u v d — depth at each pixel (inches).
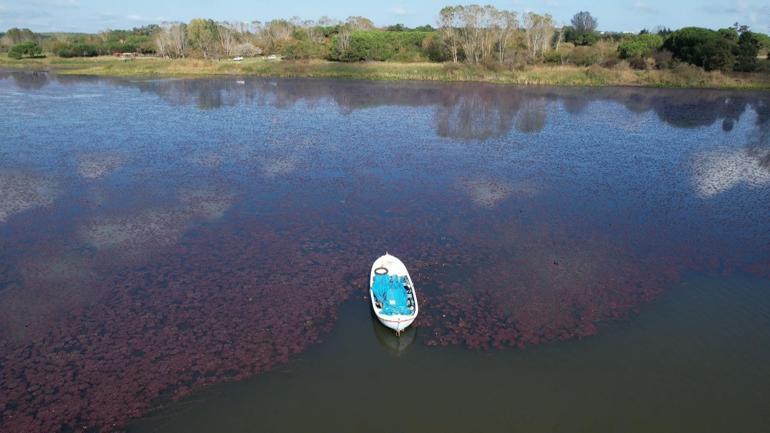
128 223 1307.8
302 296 1005.2
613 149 2116.1
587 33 5531.5
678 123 2635.3
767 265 1155.3
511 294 1021.2
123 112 2714.1
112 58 5369.1
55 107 2824.8
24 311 942.4
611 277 1093.1
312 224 1325.0
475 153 2022.6
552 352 862.5
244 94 3405.5
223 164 1815.9
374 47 4753.9
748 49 4003.4
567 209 1457.9
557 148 2121.1
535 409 748.0
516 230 1311.5
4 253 1144.2
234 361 831.7
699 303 1006.4
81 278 1053.2
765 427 723.4
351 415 733.3
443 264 1132.5
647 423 728.3
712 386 796.6
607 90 3678.6
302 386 784.9
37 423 712.4
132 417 725.3
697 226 1357.0
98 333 888.9
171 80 4077.3
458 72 4106.8
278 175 1708.9
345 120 2615.7
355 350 861.2
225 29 5438.0
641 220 1390.3
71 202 1434.5
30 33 6766.7
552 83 3887.8
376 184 1636.3
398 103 3122.5
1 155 1863.9
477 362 837.8
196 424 715.4
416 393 773.9
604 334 909.2
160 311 951.0
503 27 4296.3
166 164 1803.6
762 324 946.1
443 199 1514.5
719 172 1820.9
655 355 860.6
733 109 3006.9
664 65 4055.1
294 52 4840.1
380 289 975.6
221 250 1176.8
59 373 798.5
